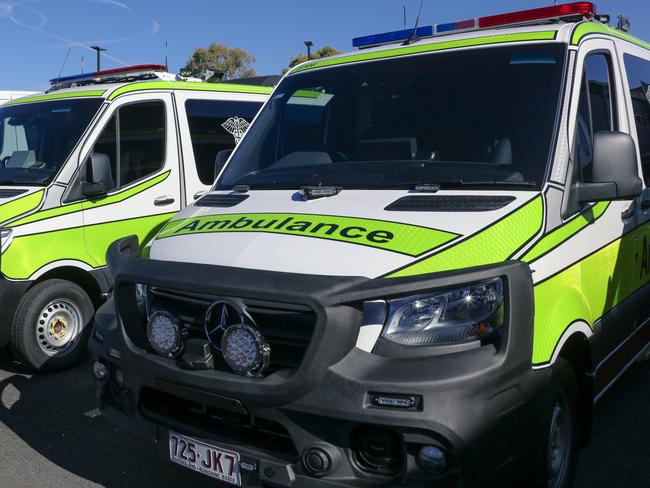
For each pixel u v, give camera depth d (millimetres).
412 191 3398
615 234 3984
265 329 2863
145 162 6547
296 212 3369
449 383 2602
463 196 3252
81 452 4398
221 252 3172
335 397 2678
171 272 3107
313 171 3924
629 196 3416
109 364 3521
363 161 3879
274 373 2834
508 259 2898
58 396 5371
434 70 4062
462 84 3904
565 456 3416
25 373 5930
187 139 6906
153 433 3281
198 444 3096
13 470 4152
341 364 2703
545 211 3191
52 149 6172
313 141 4207
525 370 2812
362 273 2818
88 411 5062
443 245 2898
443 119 3820
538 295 2975
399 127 3924
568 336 3174
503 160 3473
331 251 2941
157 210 6551
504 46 3967
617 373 4250
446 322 2740
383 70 4266
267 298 2783
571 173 3436
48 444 4512
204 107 7148
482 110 3740
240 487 2979
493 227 2992
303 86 4543
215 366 3018
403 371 2641
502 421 2707
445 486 2631
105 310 3691
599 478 3947
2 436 4633
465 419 2598
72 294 5949
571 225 3406
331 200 3453
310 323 2773
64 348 5961
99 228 6117
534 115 3580
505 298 2770
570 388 3342
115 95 6465
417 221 3070
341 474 2730
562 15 4215
